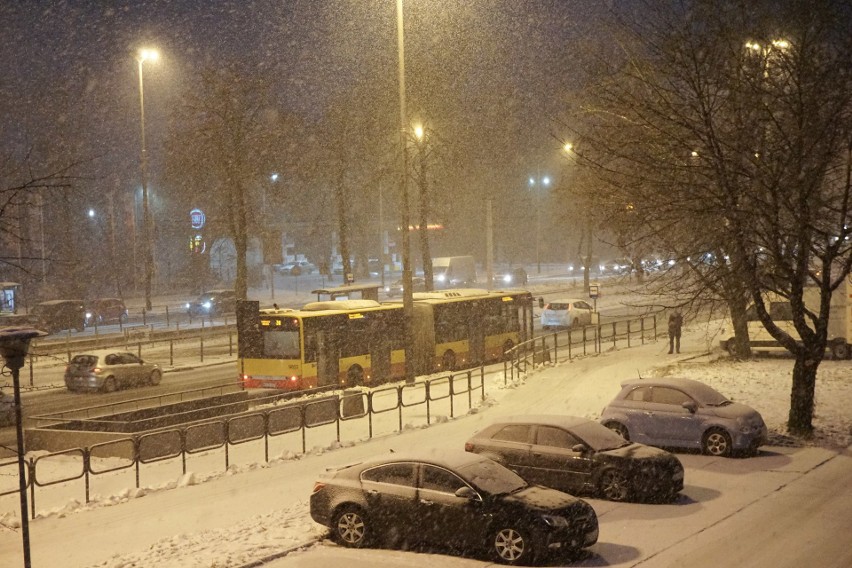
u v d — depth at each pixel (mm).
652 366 32281
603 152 20750
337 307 32688
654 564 11516
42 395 31266
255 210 67125
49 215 64062
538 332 49781
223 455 21094
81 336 49500
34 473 15391
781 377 28766
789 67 18984
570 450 15258
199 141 47062
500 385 30234
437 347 35656
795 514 14102
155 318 61156
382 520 12453
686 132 19750
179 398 30125
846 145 19250
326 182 72125
